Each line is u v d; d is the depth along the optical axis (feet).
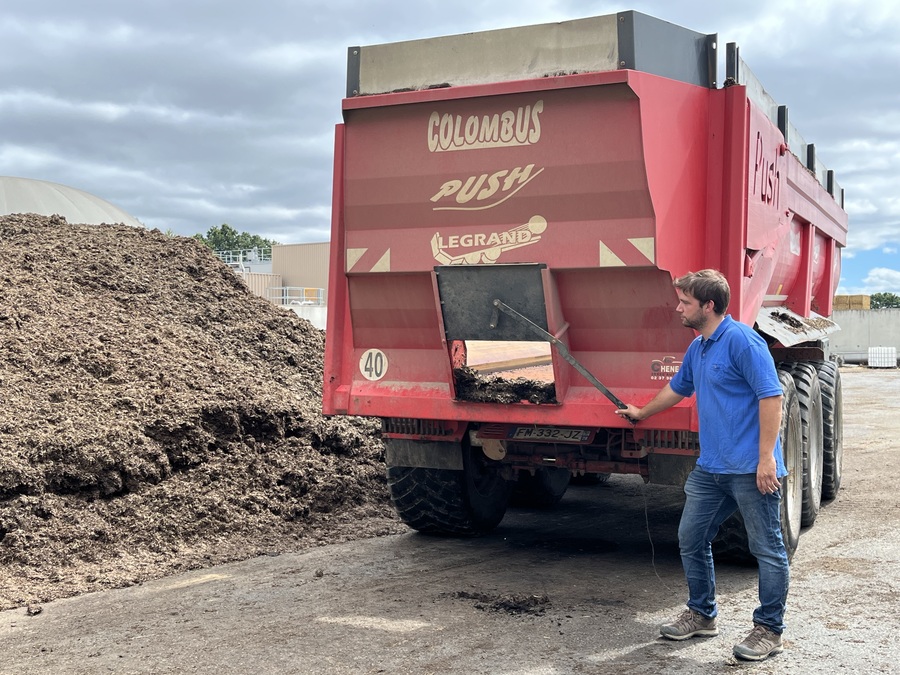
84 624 14.64
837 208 30.63
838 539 20.40
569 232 15.71
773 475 12.69
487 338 16.79
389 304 17.76
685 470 16.52
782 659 12.88
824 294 30.07
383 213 17.21
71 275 32.63
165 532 19.71
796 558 18.65
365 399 18.25
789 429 18.48
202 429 23.02
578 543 20.74
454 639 13.80
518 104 15.84
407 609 15.38
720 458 13.12
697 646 13.48
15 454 19.75
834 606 15.34
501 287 16.34
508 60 15.97
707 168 16.37
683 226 15.84
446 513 20.43
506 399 16.96
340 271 18.17
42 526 18.74
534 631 14.20
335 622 14.65
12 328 25.76
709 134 16.35
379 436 27.12
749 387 13.03
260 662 12.82
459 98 16.15
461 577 17.57
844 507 24.21
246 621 14.71
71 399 22.72
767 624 13.01
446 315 17.02
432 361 17.87
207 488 21.59
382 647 13.44
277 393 26.96
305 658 12.98
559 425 17.22
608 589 16.70
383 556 19.31
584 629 14.30
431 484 20.06
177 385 24.53
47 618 14.99
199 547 19.56
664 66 15.49
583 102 15.33
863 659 12.85
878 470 30.25
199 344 29.60
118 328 27.94
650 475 16.78
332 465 24.40
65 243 35.70
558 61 15.56
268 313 35.76
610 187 15.26
